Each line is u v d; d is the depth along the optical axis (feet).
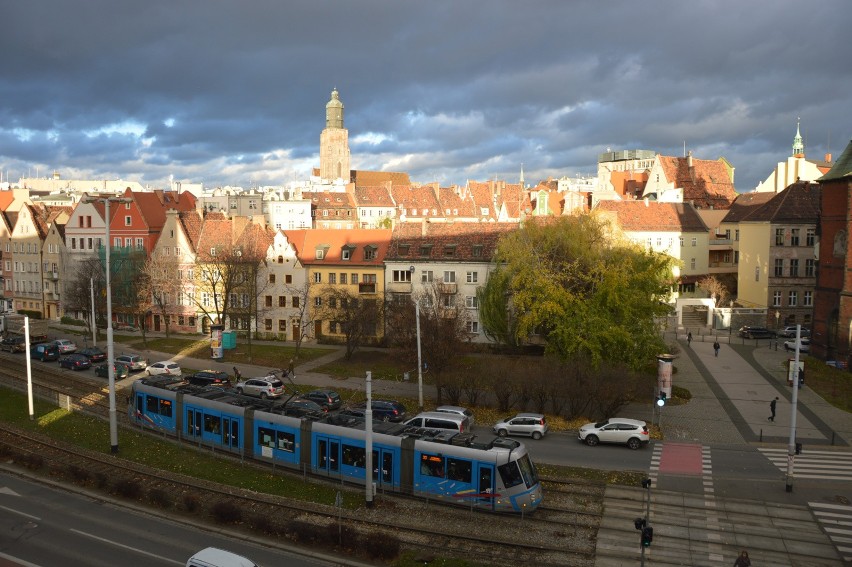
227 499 109.81
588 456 130.52
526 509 101.71
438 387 167.43
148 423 148.15
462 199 541.34
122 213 295.69
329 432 118.42
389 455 112.06
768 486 114.73
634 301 173.17
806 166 370.94
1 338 253.85
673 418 155.43
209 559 75.56
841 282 192.54
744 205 328.90
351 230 263.29
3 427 151.23
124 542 94.73
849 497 110.11
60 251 311.47
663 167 400.06
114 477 119.03
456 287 230.89
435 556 90.58
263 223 281.95
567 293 173.17
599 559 89.61
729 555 90.68
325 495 112.37
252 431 128.77
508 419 147.43
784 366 202.08
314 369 208.13
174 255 276.62
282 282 258.98
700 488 113.70
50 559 89.25
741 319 265.75
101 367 201.87
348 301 227.81
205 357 227.81
